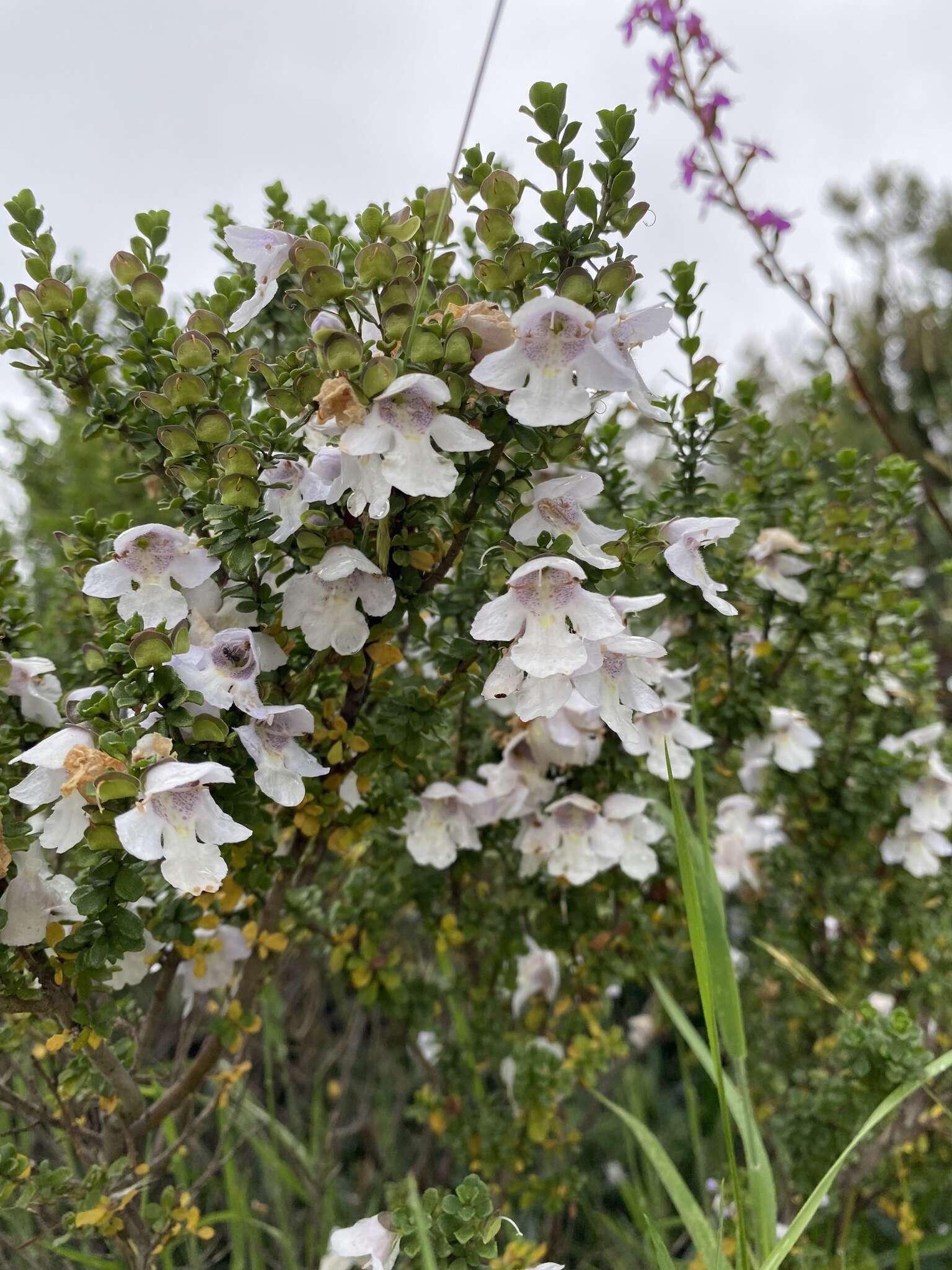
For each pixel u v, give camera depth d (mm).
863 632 249
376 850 213
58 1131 178
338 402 125
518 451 146
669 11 254
